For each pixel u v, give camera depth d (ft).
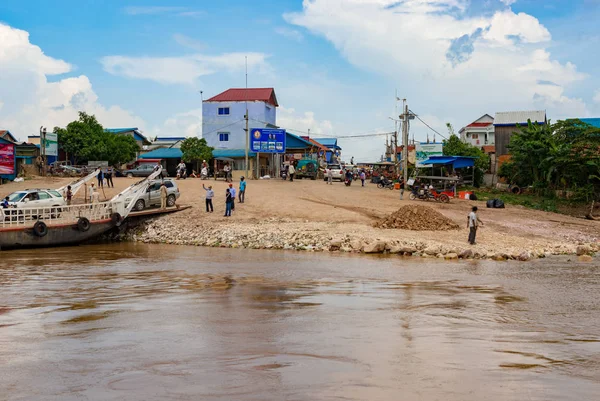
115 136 222.89
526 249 76.38
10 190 138.31
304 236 86.38
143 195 110.93
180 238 95.45
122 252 79.41
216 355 24.25
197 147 194.08
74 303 38.09
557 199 147.13
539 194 156.76
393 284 47.55
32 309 35.83
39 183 151.02
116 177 177.37
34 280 50.65
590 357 24.09
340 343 26.37
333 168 190.60
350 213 105.70
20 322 31.73
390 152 311.27
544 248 78.54
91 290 44.16
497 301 39.14
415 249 74.02
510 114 214.69
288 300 39.19
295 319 32.27
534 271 57.52
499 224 100.12
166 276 53.06
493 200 122.42
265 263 64.03
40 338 27.73
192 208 114.93
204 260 67.62
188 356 24.12
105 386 20.22
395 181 174.70
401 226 92.53
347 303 37.93
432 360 23.39
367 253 75.05
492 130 295.89
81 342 26.84
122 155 218.79
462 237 85.76
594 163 140.67
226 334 28.37
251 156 199.11
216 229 96.89
